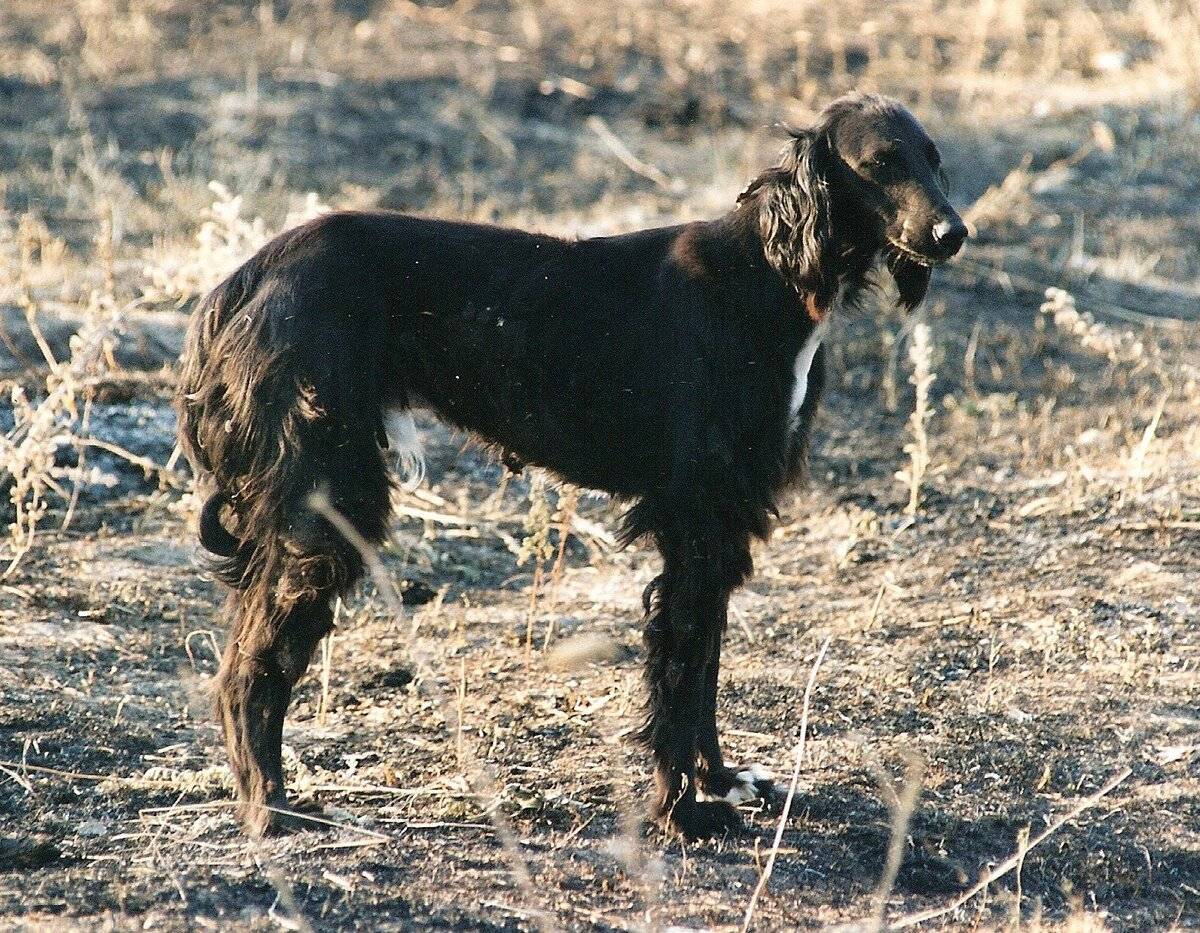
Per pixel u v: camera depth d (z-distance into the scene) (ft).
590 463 31.24
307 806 29.45
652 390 30.25
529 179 69.67
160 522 43.32
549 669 36.83
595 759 32.58
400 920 25.17
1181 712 34.42
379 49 82.28
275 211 62.69
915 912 27.35
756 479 30.12
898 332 57.11
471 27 86.02
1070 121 76.43
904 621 39.17
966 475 47.98
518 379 30.76
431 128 73.87
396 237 30.76
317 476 28.94
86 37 81.25
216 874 26.40
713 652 31.01
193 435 30.30
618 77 80.69
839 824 30.32
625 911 26.35
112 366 49.01
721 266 30.30
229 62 79.41
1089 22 88.33
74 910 24.97
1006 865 26.84
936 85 80.69
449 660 37.24
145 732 32.86
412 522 45.03
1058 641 37.60
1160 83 80.64
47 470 40.73
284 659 29.32
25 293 46.44
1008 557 42.65
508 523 45.55
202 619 38.58
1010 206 67.46
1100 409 52.03
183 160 68.28
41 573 39.75
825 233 29.71
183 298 43.34
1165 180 71.20
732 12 90.27
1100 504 44.91
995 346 56.54
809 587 41.75
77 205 62.13
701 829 29.58
